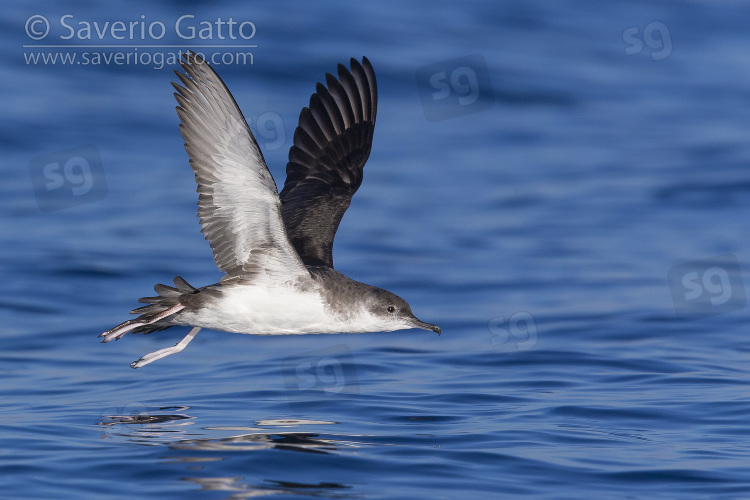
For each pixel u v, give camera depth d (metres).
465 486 8.25
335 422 10.17
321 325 9.91
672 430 9.98
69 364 13.01
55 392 11.66
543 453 9.13
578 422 10.23
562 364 12.91
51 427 9.89
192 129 8.92
